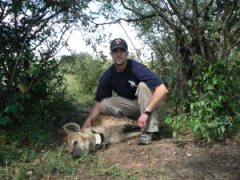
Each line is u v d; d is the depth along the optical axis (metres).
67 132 3.00
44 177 2.54
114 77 3.18
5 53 3.24
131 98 3.23
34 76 3.35
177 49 3.54
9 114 3.23
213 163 2.75
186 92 3.46
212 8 3.48
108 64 4.95
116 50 3.03
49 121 3.45
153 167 2.69
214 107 3.05
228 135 3.09
